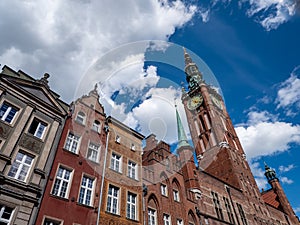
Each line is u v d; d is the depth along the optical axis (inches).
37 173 486.3
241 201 1178.6
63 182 520.7
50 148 543.8
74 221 472.1
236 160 1578.5
